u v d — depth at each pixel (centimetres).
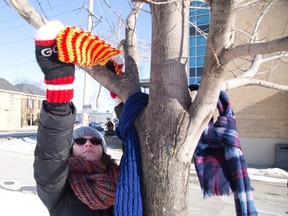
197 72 1366
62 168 143
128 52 196
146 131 164
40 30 128
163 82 163
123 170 160
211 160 200
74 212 167
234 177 193
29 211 551
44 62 127
